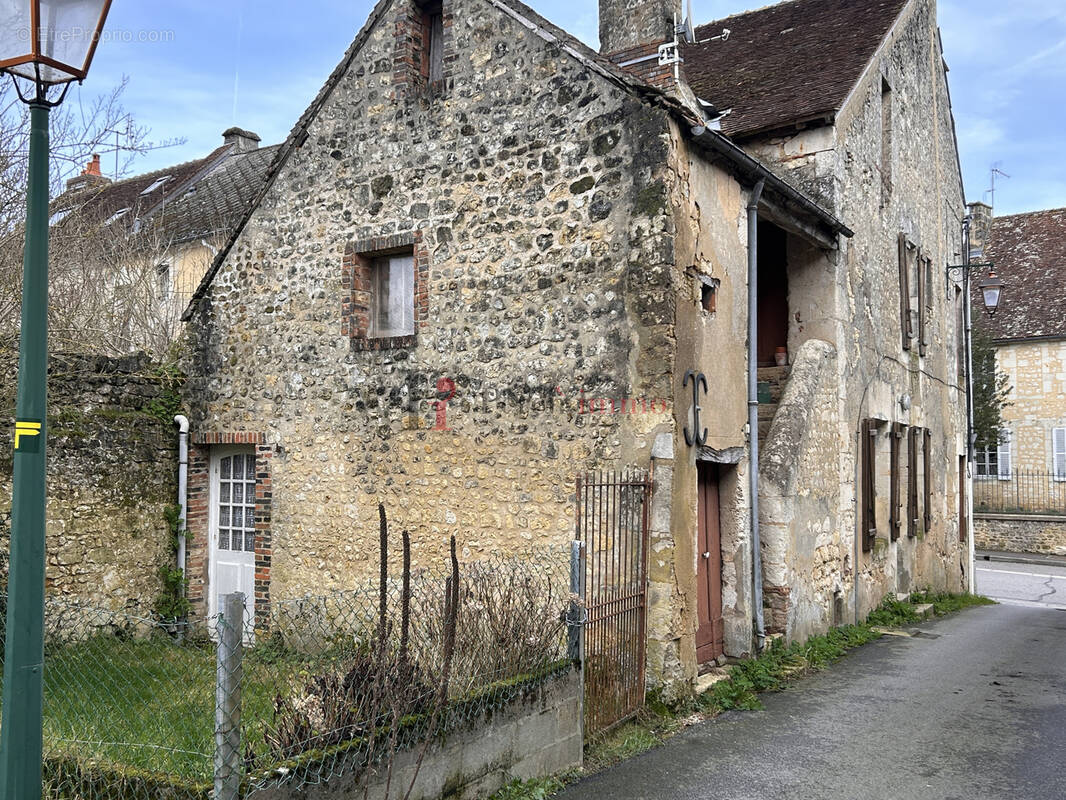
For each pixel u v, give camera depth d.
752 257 8.19
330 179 9.12
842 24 13.27
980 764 5.74
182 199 20.23
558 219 7.47
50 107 3.58
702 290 7.52
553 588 6.32
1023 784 5.39
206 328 9.99
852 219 11.12
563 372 7.34
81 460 8.88
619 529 6.76
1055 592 18.78
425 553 8.10
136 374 9.62
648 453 6.80
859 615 11.16
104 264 14.60
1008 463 28.14
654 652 6.65
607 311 7.12
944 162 17.45
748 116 11.08
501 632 5.33
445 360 8.11
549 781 5.16
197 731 4.93
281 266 9.44
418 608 6.85
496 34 8.01
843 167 10.81
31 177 3.48
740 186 8.09
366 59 8.95
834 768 5.62
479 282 7.94
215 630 3.83
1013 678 8.23
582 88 7.41
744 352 8.12
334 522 8.80
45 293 3.47
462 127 8.17
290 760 3.82
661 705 6.55
